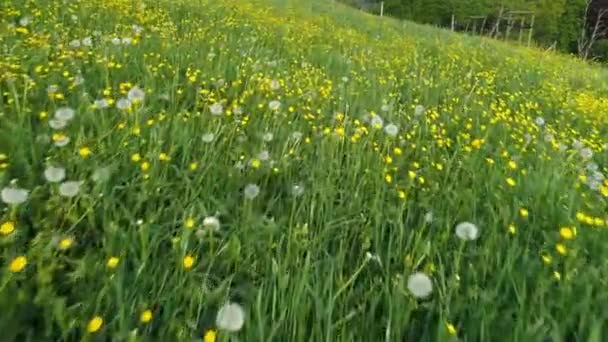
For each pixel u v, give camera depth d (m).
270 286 1.83
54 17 6.55
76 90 4.00
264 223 2.47
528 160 4.09
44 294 1.71
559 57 15.92
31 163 2.73
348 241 2.38
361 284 2.02
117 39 5.48
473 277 2.12
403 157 3.70
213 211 2.54
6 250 1.90
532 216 2.84
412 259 2.14
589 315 1.85
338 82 5.97
